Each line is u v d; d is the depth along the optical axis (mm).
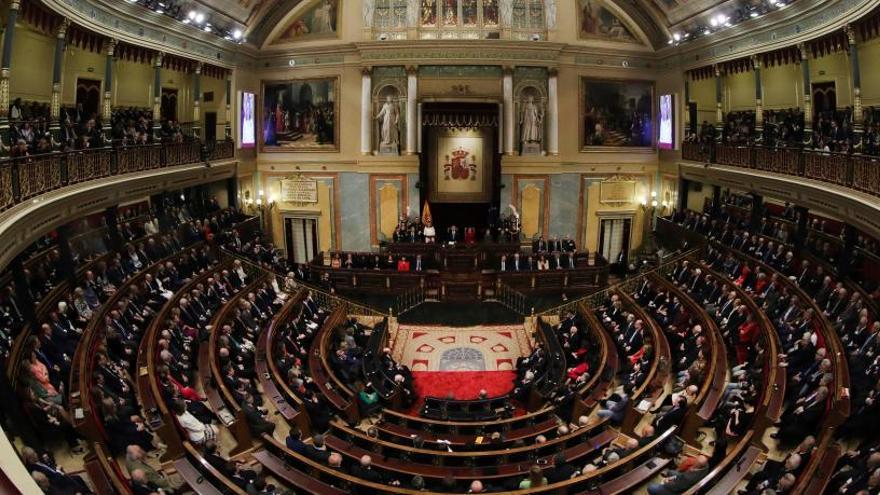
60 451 10273
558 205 28188
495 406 15562
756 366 13617
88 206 15523
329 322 18484
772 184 19406
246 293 18672
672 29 26156
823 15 17625
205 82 27391
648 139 28656
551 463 11164
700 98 27828
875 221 14055
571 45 26953
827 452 9266
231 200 26391
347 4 26891
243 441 11492
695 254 22562
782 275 17438
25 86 17688
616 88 28062
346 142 27672
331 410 13922
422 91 26906
